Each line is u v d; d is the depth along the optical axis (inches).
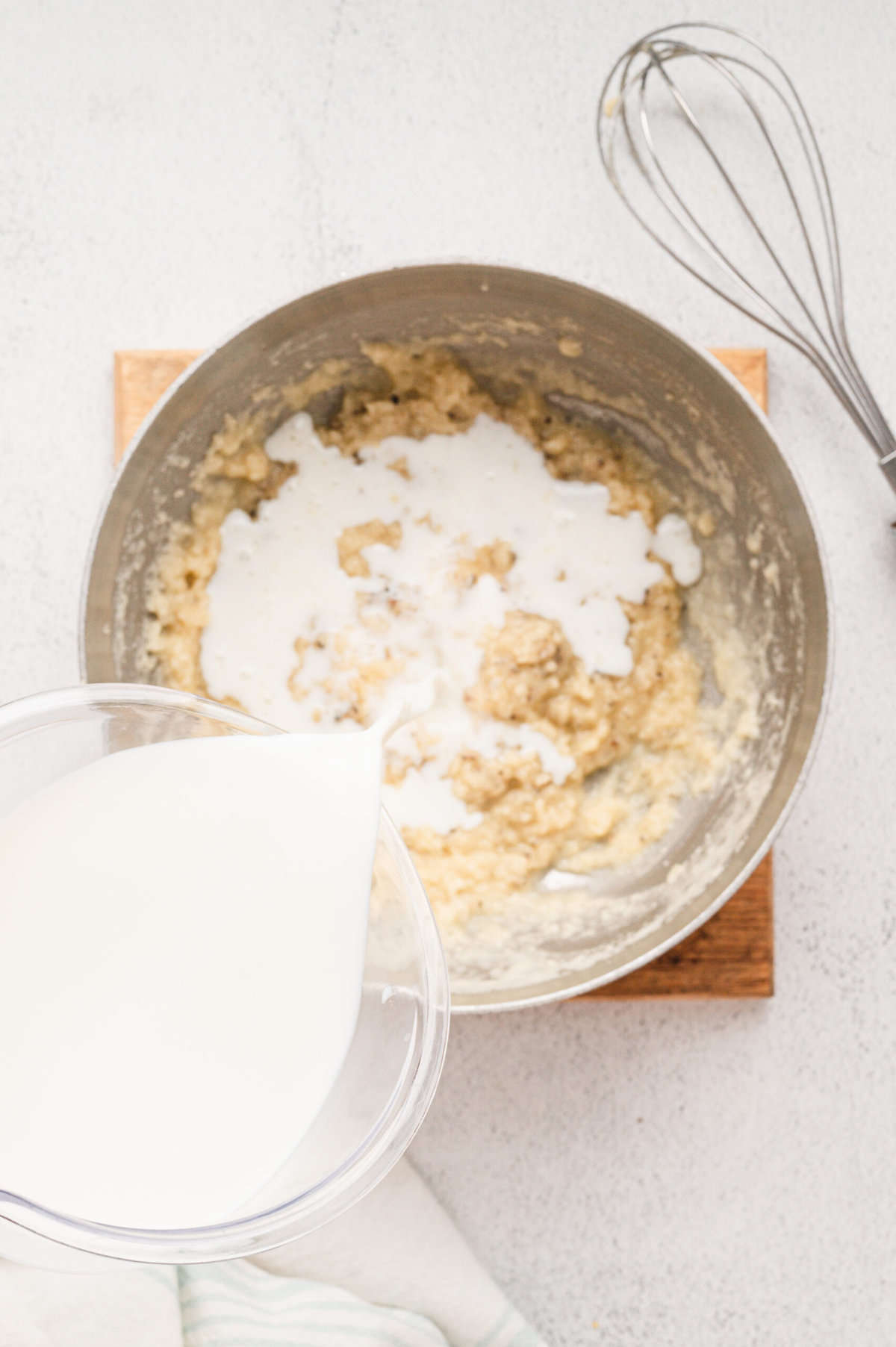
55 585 30.9
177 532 30.0
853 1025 31.1
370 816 26.3
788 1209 31.1
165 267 31.0
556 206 31.2
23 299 31.0
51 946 25.5
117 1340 29.3
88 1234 24.8
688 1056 31.2
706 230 31.4
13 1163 24.9
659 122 31.4
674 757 30.6
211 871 25.9
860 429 30.4
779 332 30.3
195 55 31.1
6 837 25.7
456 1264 30.5
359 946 26.1
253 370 29.1
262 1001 25.9
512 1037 31.2
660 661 30.6
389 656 30.3
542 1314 30.9
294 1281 30.2
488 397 30.7
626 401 30.2
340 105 31.2
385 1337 29.9
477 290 28.7
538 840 30.4
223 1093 25.7
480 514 30.7
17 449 31.0
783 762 29.1
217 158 31.1
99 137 31.1
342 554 30.5
